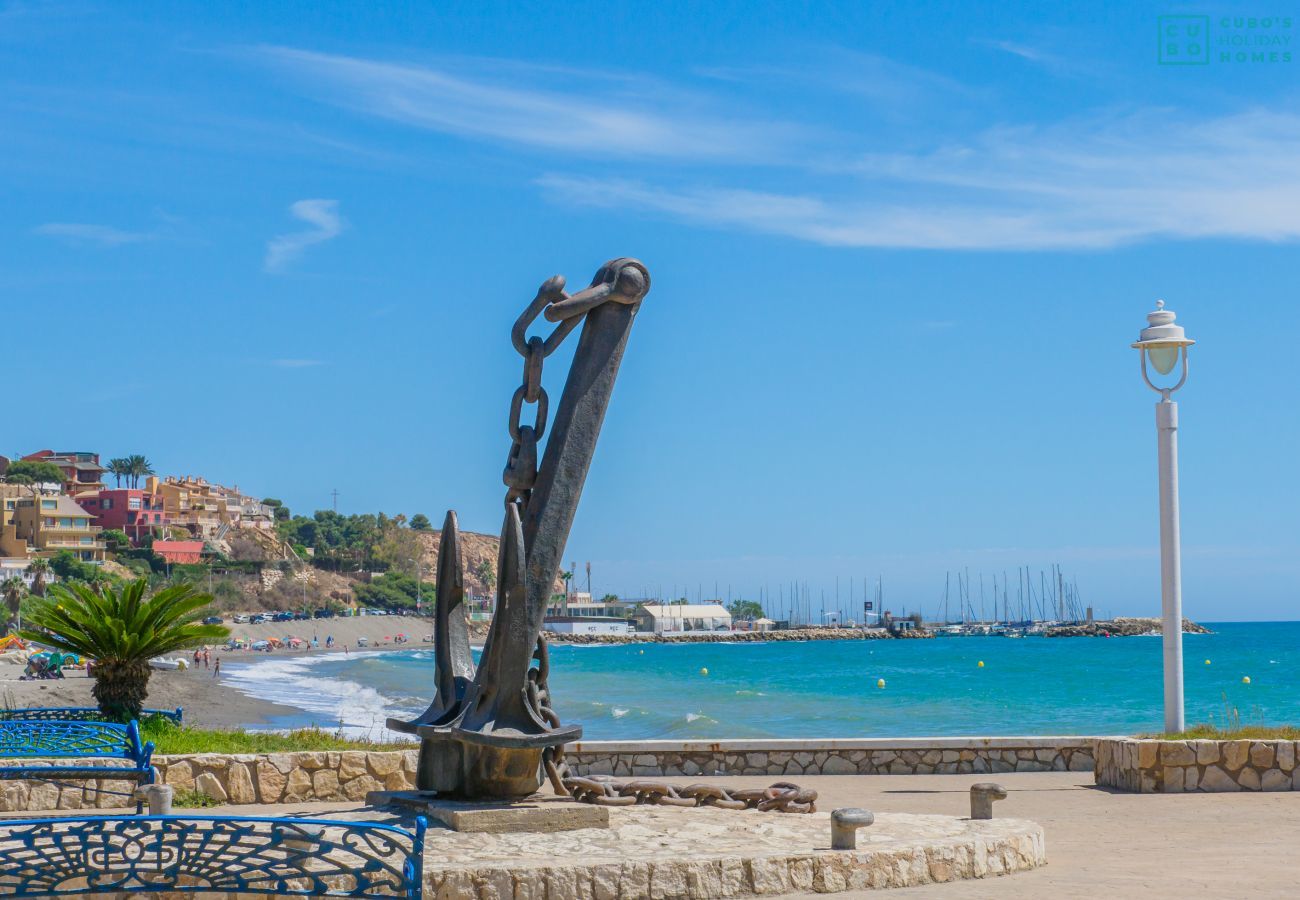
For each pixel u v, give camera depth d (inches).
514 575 374.9
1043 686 2524.6
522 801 382.6
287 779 503.2
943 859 338.3
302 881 249.6
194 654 3804.1
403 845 247.0
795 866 321.1
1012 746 624.4
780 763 624.1
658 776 619.5
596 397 391.9
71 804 462.9
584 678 3137.3
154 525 7052.2
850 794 539.2
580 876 306.3
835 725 1617.9
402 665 4094.5
